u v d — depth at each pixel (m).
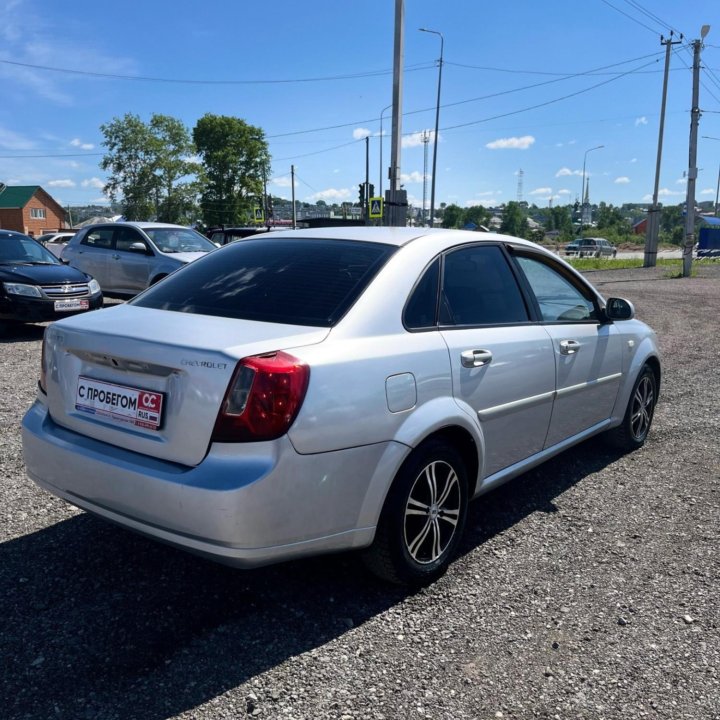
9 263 10.41
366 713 2.46
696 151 26.77
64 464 3.02
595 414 4.72
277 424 2.60
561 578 3.44
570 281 4.58
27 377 7.35
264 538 2.62
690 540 3.90
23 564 3.42
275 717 2.42
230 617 3.02
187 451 2.68
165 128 81.44
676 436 5.86
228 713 2.44
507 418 3.72
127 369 2.88
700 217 71.00
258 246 3.81
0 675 2.60
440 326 3.38
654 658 2.82
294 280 3.30
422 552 3.32
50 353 3.23
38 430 3.18
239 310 3.16
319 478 2.72
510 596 3.26
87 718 2.39
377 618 3.05
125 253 12.87
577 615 3.12
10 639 2.82
